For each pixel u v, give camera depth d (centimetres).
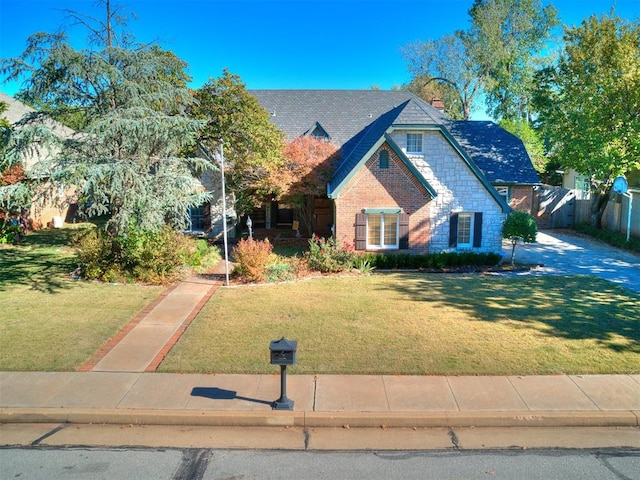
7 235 2292
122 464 662
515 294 1465
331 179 2333
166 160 1667
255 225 2866
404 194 2000
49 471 645
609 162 2264
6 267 1803
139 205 1502
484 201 2048
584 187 3409
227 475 639
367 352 998
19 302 1345
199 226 2559
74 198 1831
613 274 1769
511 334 1105
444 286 1577
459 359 966
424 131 2006
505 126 4325
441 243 2059
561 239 2556
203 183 2486
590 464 667
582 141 2366
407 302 1370
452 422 762
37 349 1005
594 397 820
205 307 1312
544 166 4169
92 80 1606
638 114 2255
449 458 680
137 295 1438
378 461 673
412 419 760
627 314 1254
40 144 1521
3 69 1531
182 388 848
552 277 1714
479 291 1505
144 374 901
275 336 1087
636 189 2392
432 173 2034
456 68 4503
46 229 2755
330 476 638
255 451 696
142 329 1142
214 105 2022
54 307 1300
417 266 1934
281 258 1942
